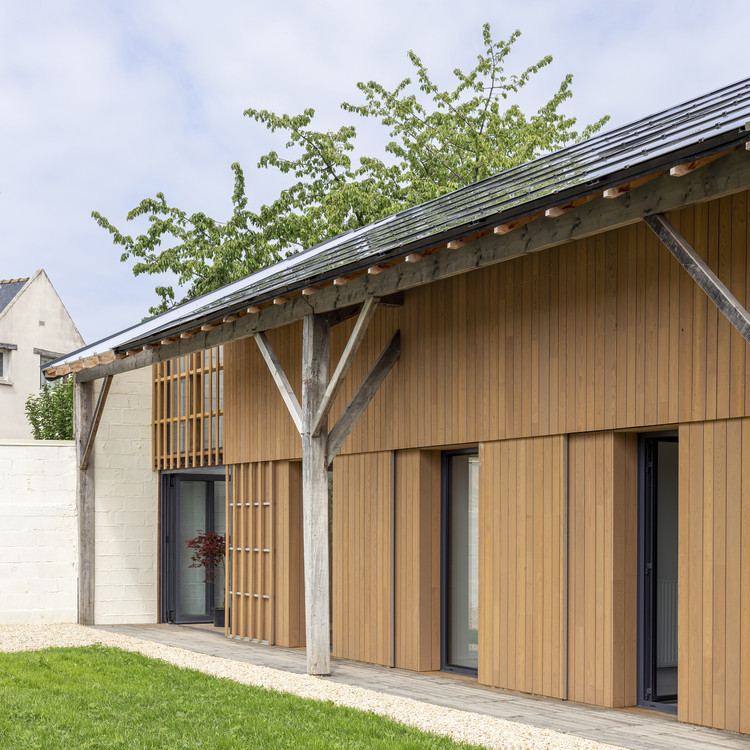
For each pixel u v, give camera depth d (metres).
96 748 6.38
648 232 7.68
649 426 7.64
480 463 9.36
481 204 9.04
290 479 12.43
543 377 8.62
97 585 14.89
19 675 9.20
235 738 6.56
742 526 6.89
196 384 14.66
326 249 12.80
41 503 14.78
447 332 9.79
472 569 9.91
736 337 6.95
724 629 6.98
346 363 9.22
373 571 10.73
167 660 10.53
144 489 15.34
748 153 5.70
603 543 8.03
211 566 14.97
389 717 7.25
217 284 23.02
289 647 12.16
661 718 7.45
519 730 6.79
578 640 8.21
